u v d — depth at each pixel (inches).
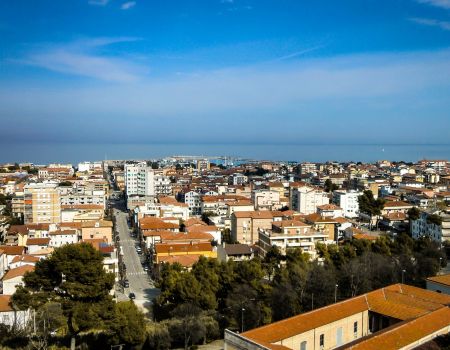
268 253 5625.0
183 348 3570.4
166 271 4768.7
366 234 7086.6
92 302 3070.9
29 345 3225.9
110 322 3100.4
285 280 4151.1
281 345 2578.7
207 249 6003.9
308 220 7352.4
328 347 2965.1
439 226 6850.4
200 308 3900.1
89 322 2942.9
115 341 3287.4
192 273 4384.8
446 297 3363.7
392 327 2790.4
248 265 4338.1
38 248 6195.9
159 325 3789.4
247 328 3725.4
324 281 4040.4
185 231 7066.9
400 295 3346.5
